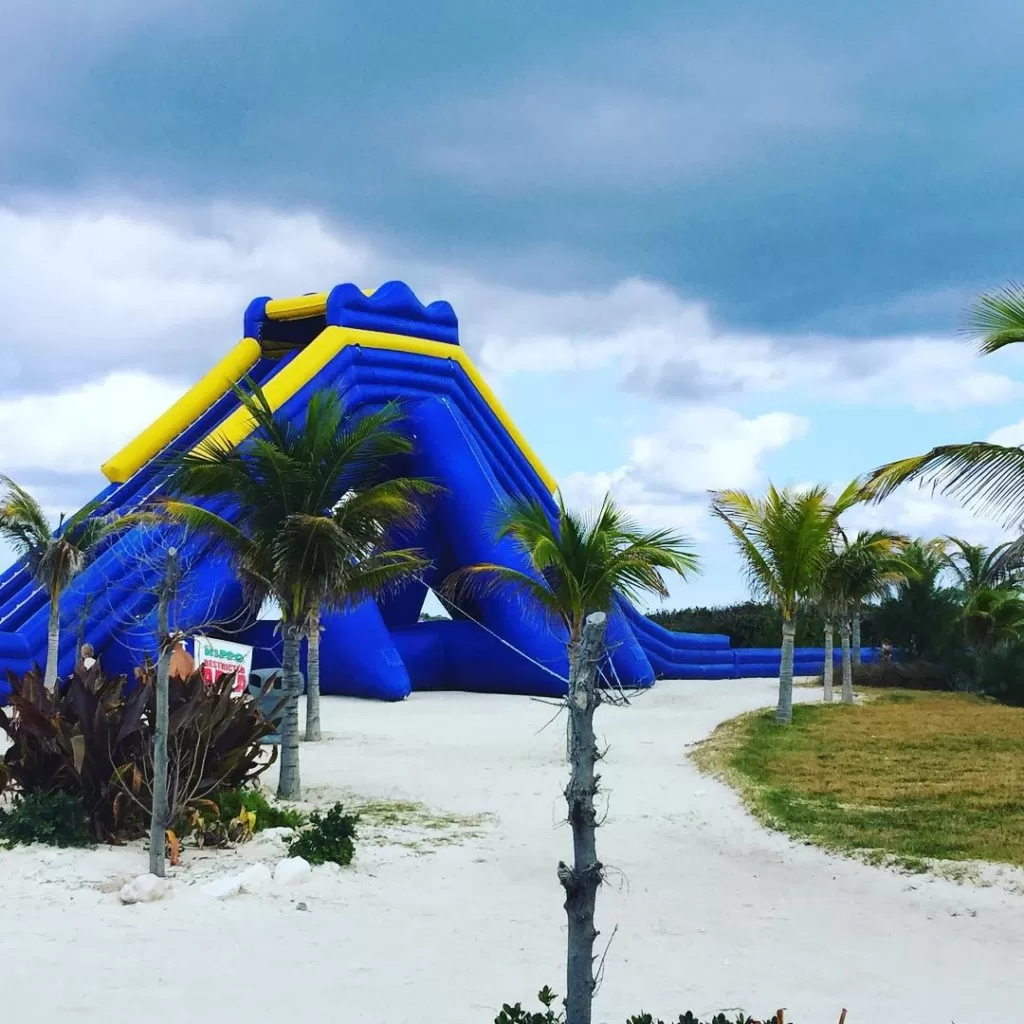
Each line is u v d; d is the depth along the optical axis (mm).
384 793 16625
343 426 17703
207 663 20500
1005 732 22312
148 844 12336
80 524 24984
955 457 13641
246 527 16484
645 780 17938
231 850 12242
